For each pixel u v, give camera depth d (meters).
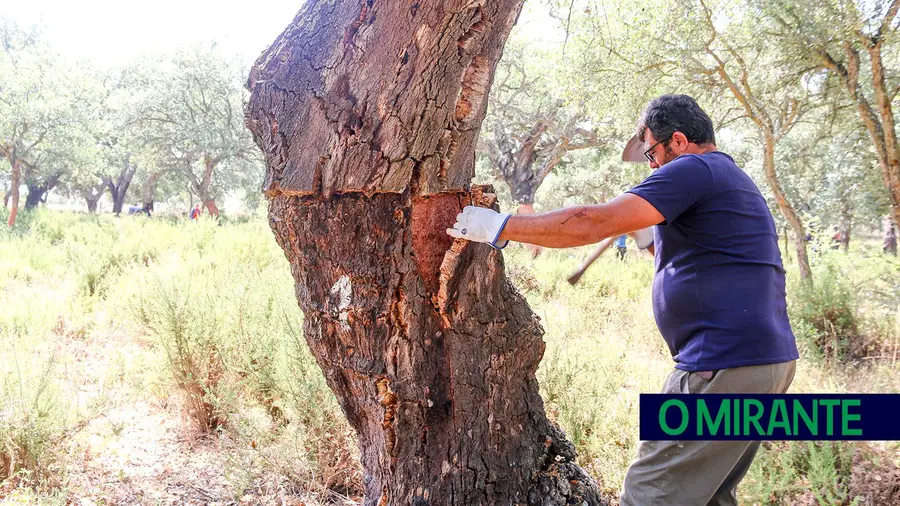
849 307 5.93
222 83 22.50
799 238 6.95
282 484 2.85
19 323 4.83
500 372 1.97
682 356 1.79
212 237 10.08
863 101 5.94
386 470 1.97
